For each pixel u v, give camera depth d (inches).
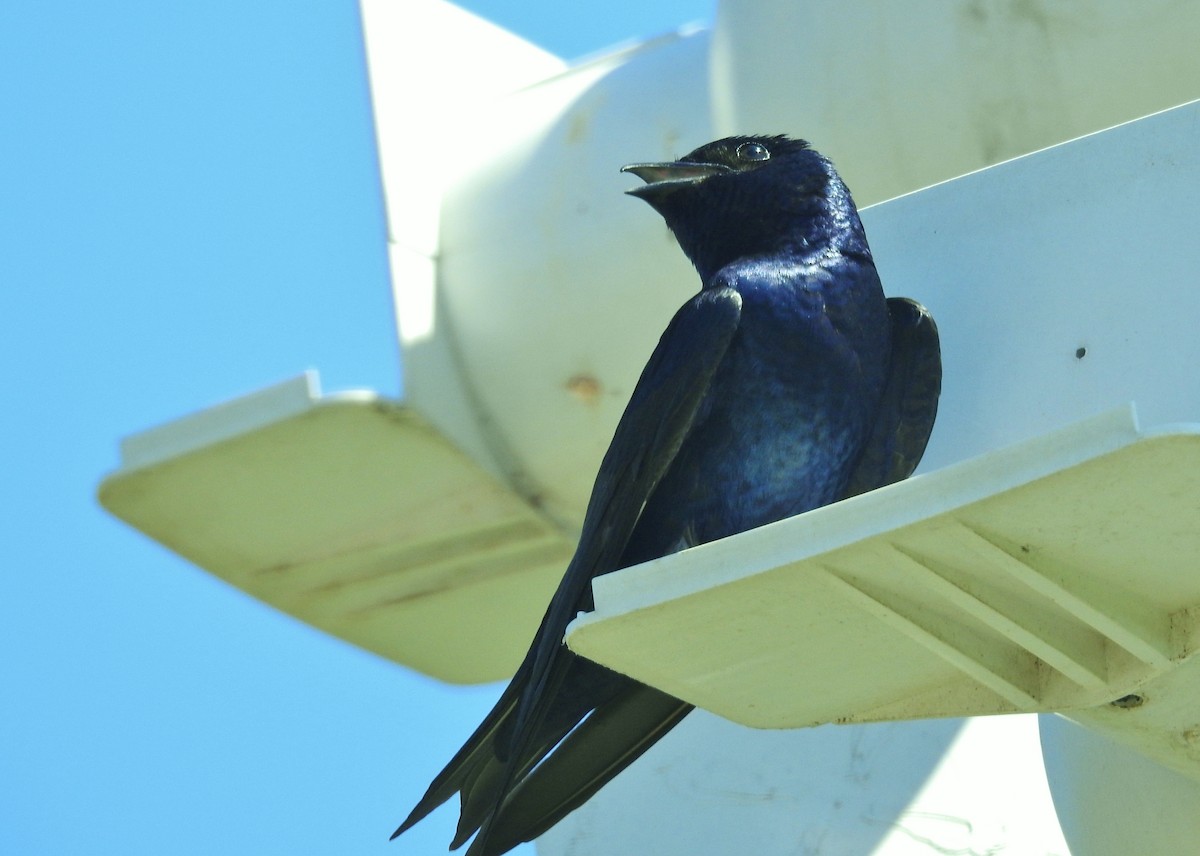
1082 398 300.5
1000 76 352.5
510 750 310.3
